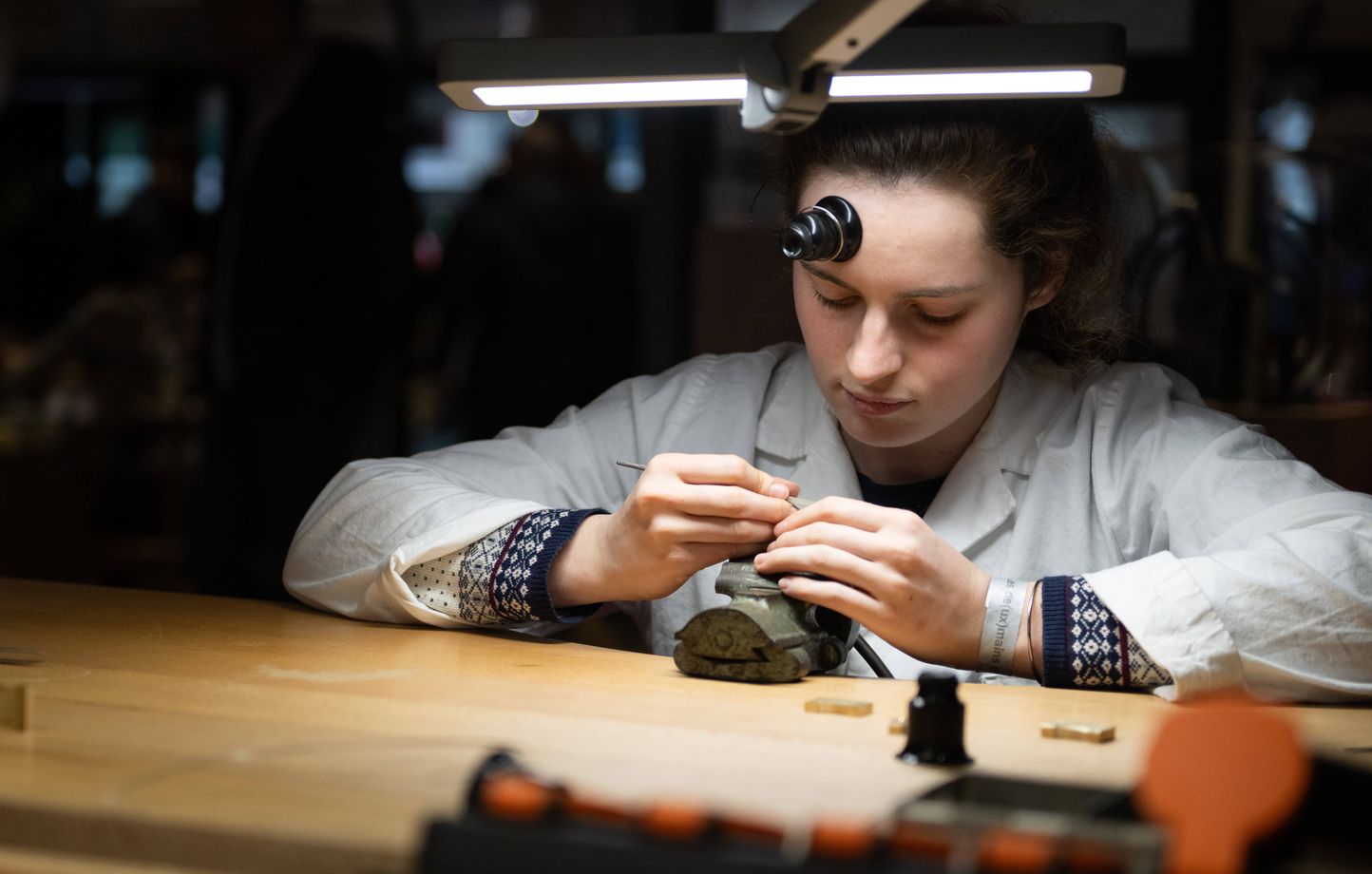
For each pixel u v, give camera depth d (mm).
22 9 6344
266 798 1034
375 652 1624
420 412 5426
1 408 5551
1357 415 2848
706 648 1527
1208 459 1839
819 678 1554
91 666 1502
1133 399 1971
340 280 3512
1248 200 2916
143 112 7219
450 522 1798
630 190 5297
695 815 862
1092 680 1548
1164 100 3701
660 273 3861
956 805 1021
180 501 5527
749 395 2107
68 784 1064
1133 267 2797
